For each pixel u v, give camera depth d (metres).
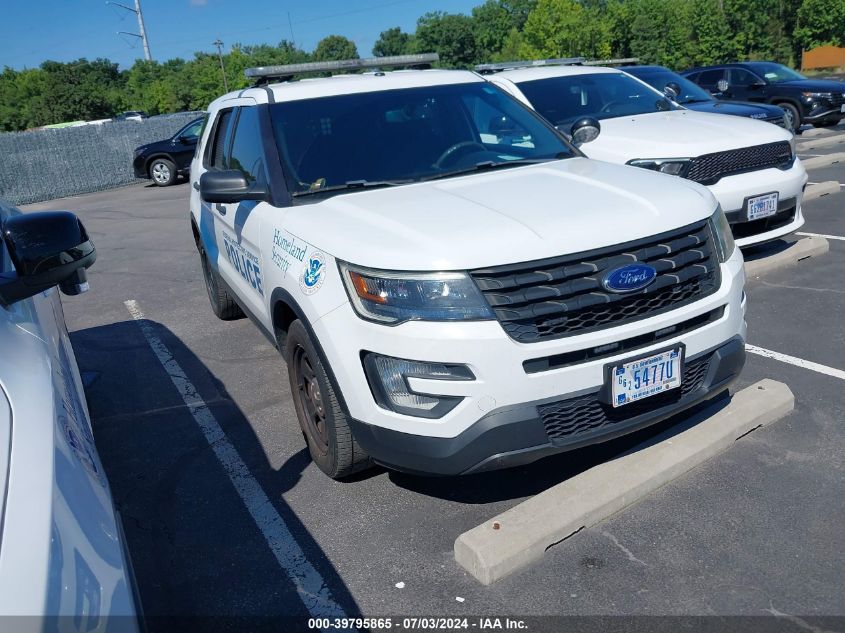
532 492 3.32
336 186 3.73
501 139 4.18
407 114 4.14
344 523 3.22
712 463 3.42
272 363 5.23
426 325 2.67
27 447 1.52
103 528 1.54
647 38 59.06
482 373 2.64
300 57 90.69
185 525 3.31
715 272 3.10
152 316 6.70
